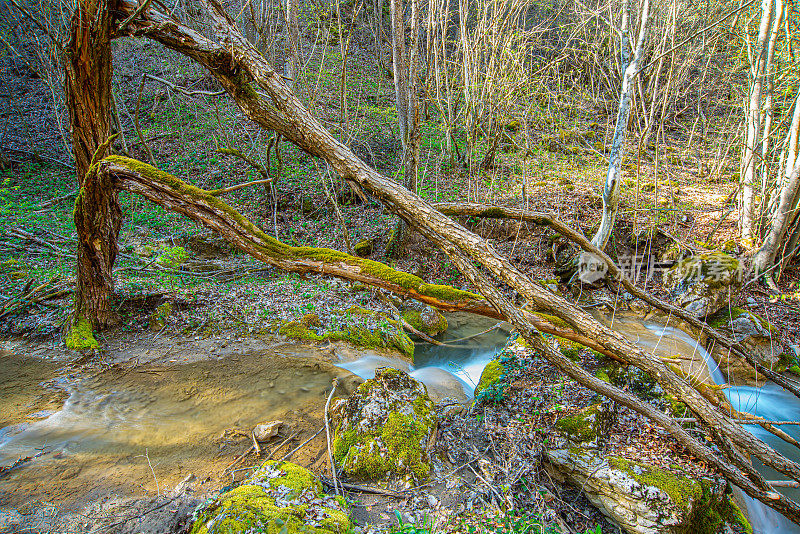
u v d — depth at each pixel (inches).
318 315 322.7
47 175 619.8
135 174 196.1
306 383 252.2
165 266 385.7
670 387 133.5
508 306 131.5
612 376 244.4
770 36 439.2
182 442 195.2
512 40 588.4
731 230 482.9
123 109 700.7
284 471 168.4
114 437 194.5
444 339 367.9
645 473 177.9
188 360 264.7
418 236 508.7
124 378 241.4
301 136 144.9
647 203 534.0
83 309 271.0
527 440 201.9
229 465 182.2
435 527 153.6
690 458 194.1
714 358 336.8
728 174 629.0
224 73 149.9
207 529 134.9
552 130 708.7
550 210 517.0
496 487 176.2
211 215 175.3
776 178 435.5
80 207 236.1
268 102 149.2
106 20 203.9
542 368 249.6
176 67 778.2
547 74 661.9
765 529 196.2
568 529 165.6
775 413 282.2
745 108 466.3
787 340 336.2
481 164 632.4
